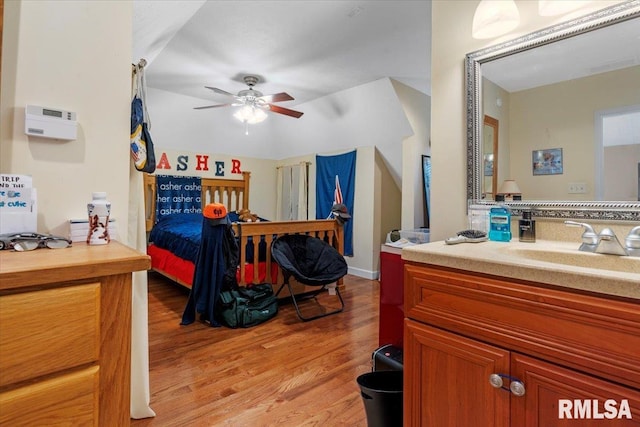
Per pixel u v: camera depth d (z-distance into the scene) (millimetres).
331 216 3945
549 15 1374
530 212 1402
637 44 1218
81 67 1222
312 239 3443
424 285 1132
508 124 1516
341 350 2326
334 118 4508
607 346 778
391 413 1325
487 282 977
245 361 2152
